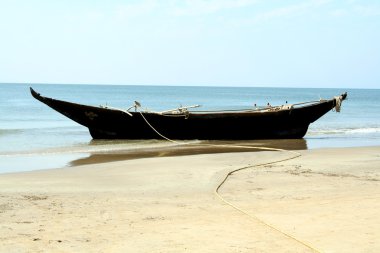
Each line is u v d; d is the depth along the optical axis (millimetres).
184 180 9781
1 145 17375
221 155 14430
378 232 5711
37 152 15367
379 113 45812
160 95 112000
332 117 39125
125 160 13438
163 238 5566
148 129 19672
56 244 5371
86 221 6383
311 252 5055
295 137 20781
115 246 5285
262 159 13391
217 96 113625
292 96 126125
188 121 19484
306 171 10969
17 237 5633
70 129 24344
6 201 7582
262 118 19875
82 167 11945
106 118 19453
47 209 7070
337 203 7340
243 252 5062
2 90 124688
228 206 7340
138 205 7418
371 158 13633
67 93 117625
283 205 7340
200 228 6012
